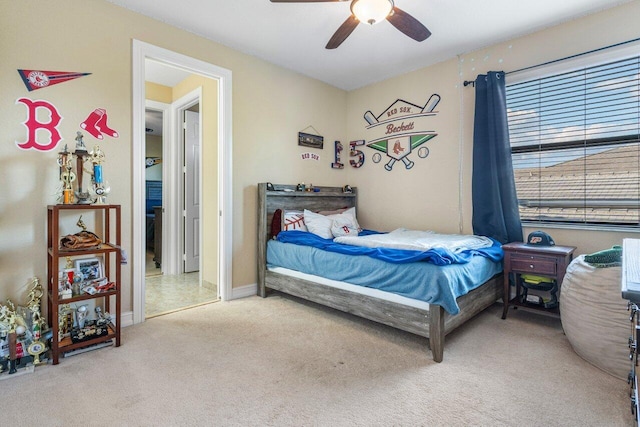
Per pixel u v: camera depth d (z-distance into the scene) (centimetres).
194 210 457
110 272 250
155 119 563
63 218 231
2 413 149
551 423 144
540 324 260
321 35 300
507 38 304
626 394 164
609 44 256
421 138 373
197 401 160
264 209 336
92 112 239
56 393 165
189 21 276
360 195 438
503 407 155
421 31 223
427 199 369
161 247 478
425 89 368
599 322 188
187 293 355
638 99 248
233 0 247
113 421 145
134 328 253
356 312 249
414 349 218
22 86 212
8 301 207
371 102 423
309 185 402
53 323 194
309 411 153
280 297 339
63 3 227
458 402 159
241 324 262
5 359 181
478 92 313
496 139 301
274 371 188
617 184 259
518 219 296
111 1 248
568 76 279
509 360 202
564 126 282
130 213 258
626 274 101
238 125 329
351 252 253
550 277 249
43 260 221
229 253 324
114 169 250
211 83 367
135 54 259
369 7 201
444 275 199
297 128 387
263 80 350
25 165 214
